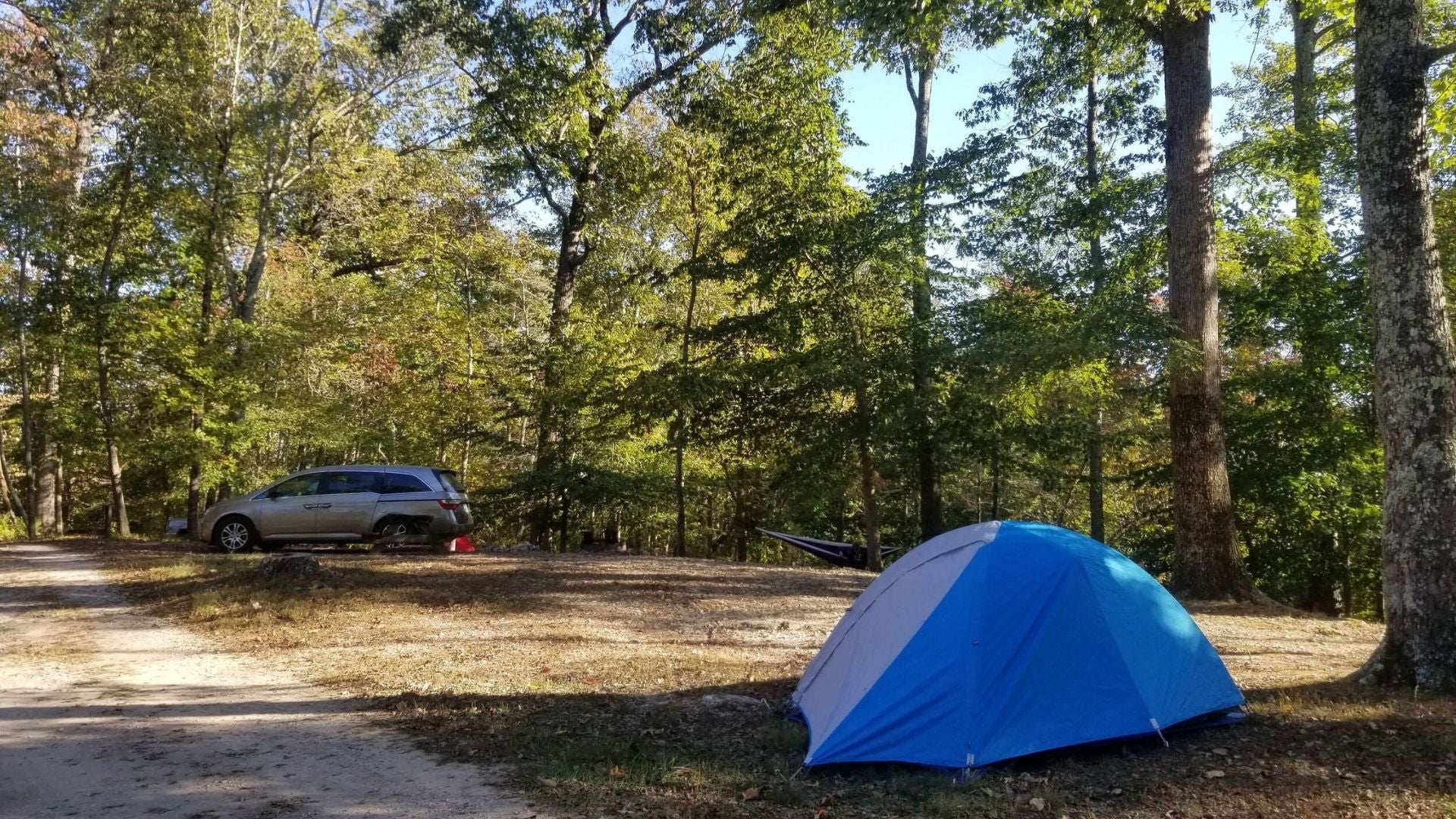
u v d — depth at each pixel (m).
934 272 16.97
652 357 22.16
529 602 10.63
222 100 20.38
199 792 4.63
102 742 5.52
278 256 24.67
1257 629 9.59
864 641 5.66
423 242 25.58
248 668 7.64
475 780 4.84
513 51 18.86
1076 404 15.99
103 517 38.25
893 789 4.68
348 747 5.43
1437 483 5.88
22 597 11.23
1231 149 14.90
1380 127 6.06
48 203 19.36
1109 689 5.13
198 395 20.75
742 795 4.62
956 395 14.80
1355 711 5.52
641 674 7.37
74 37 20.31
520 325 26.31
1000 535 5.63
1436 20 13.28
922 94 20.98
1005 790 4.59
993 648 5.11
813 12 16.30
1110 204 16.12
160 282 21.52
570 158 20.95
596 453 20.23
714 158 18.72
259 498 14.93
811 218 15.20
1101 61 16.19
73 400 22.91
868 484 16.12
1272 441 16.66
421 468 15.22
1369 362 15.88
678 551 19.89
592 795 4.61
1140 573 5.71
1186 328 11.78
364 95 22.33
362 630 9.16
